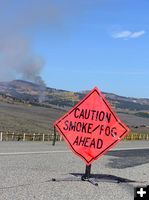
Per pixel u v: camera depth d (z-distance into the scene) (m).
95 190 12.23
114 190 12.45
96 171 18.02
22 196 10.71
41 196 10.85
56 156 26.09
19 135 57.19
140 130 145.50
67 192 11.65
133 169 20.06
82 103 13.71
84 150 13.64
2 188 11.80
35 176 14.87
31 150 31.72
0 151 28.50
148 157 31.28
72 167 19.12
